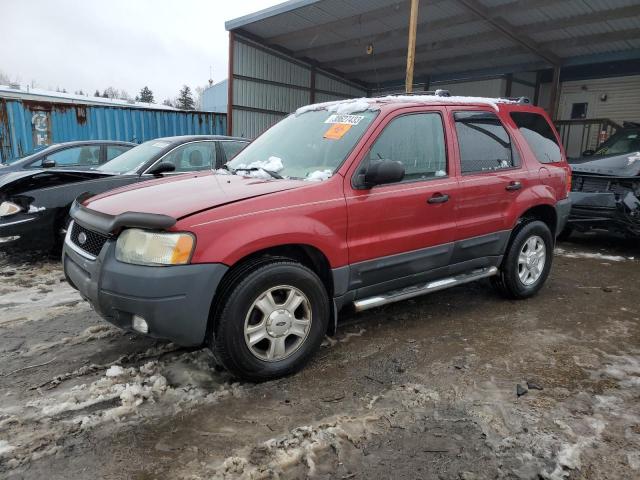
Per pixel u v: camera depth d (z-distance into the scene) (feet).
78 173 19.39
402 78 58.85
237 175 11.92
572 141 47.42
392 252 11.53
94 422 8.55
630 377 10.38
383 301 11.66
